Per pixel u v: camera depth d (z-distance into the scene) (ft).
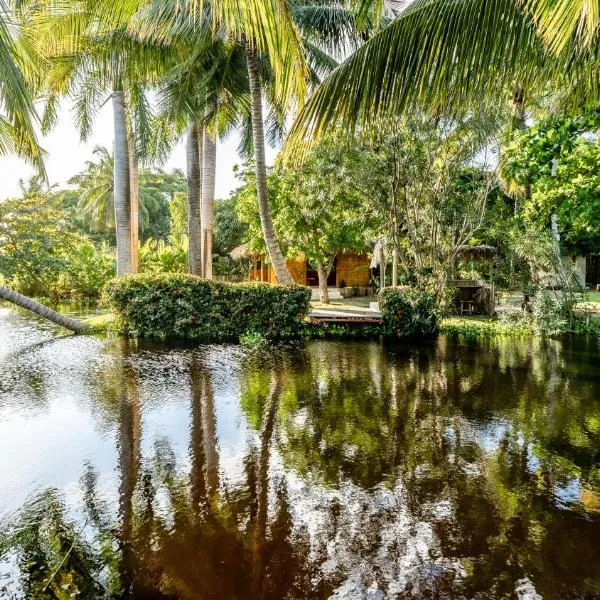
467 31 11.12
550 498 10.95
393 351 29.73
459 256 47.09
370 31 35.91
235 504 10.61
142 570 8.36
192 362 26.05
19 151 23.26
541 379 22.33
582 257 63.82
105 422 16.17
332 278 84.94
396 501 10.76
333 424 15.97
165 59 38.04
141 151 40.86
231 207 91.76
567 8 7.70
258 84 36.42
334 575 8.20
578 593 7.75
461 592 7.78
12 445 14.11
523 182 34.19
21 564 8.55
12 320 45.06
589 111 22.07
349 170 37.78
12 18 21.61
